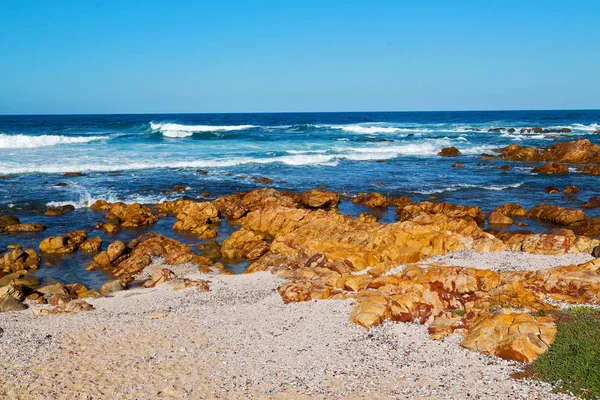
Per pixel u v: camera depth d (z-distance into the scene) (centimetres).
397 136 9700
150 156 6619
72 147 7300
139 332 1945
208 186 5056
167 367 1628
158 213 4206
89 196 4541
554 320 1717
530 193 4881
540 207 4047
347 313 2044
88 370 1616
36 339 1889
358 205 4516
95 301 2406
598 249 2580
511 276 2242
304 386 1471
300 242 3084
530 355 1527
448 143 8562
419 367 1552
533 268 2442
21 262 2947
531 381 1413
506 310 1797
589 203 4341
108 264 3020
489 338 1638
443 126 12488
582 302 1947
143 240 3303
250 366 1625
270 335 1877
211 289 2491
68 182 5066
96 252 3247
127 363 1664
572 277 2105
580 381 1362
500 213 3931
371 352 1680
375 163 6594
